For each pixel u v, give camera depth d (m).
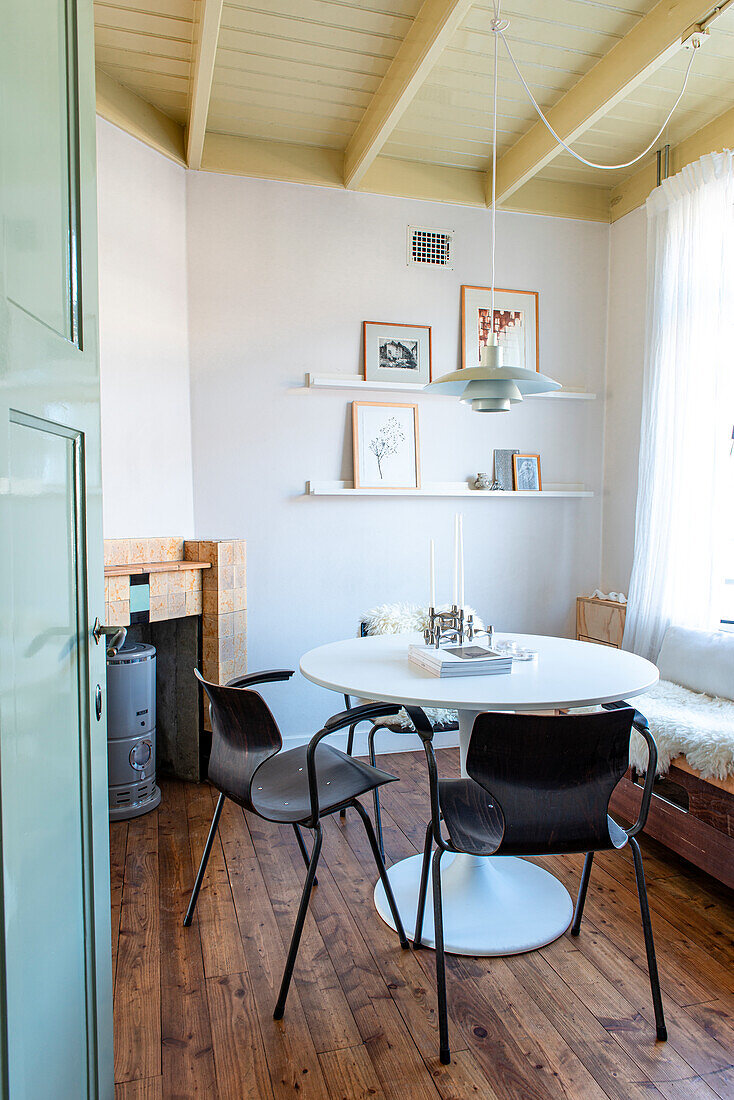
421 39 2.45
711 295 3.07
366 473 3.58
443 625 2.29
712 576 3.07
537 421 3.89
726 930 2.03
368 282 3.57
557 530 3.95
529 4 2.42
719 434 3.03
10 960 0.76
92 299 1.20
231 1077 1.48
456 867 2.25
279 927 2.04
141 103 2.98
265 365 3.44
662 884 2.29
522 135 3.32
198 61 2.50
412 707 1.75
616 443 3.90
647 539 3.36
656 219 3.38
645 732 1.67
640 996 1.73
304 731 3.56
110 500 2.91
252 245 3.40
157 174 3.12
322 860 2.45
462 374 2.11
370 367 3.57
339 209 3.52
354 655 2.24
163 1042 1.58
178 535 3.28
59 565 1.02
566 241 3.88
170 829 2.71
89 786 1.15
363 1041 1.59
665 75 2.80
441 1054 1.52
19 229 0.84
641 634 3.38
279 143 3.39
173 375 3.24
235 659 3.27
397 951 1.92
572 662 2.14
